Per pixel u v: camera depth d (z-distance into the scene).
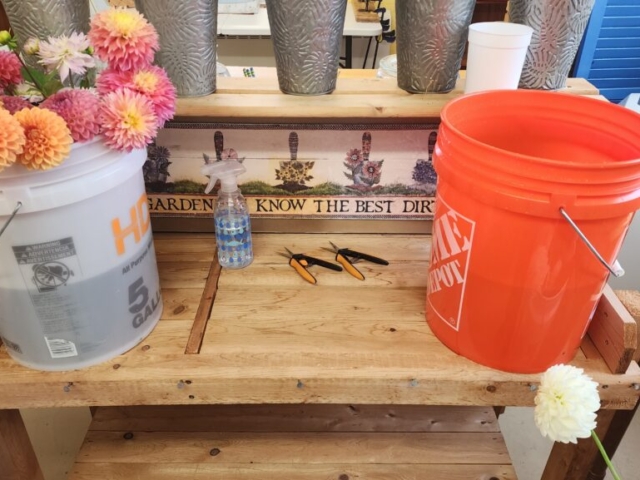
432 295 0.85
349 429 1.08
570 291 0.71
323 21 0.87
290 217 1.10
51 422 1.52
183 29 0.87
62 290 0.73
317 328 0.88
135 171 0.75
